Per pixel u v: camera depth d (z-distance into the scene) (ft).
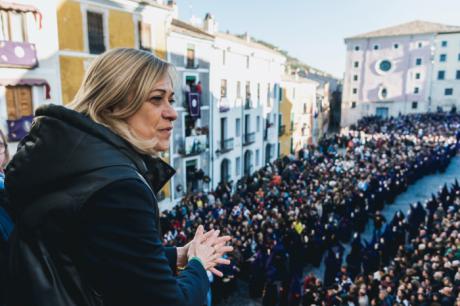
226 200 67.62
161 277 3.16
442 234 40.65
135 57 3.72
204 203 65.87
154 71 3.70
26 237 3.30
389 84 210.79
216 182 89.10
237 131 99.09
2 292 3.58
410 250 41.70
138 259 3.03
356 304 31.50
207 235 4.73
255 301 40.47
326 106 206.80
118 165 3.25
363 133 155.53
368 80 215.92
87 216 3.01
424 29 201.26
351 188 65.51
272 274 39.40
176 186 74.84
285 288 36.73
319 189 66.80
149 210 3.30
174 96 4.05
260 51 105.29
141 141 3.72
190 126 78.95
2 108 45.39
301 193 63.82
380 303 30.58
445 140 130.31
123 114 3.62
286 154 136.98
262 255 41.24
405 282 32.14
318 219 53.26
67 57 51.75
